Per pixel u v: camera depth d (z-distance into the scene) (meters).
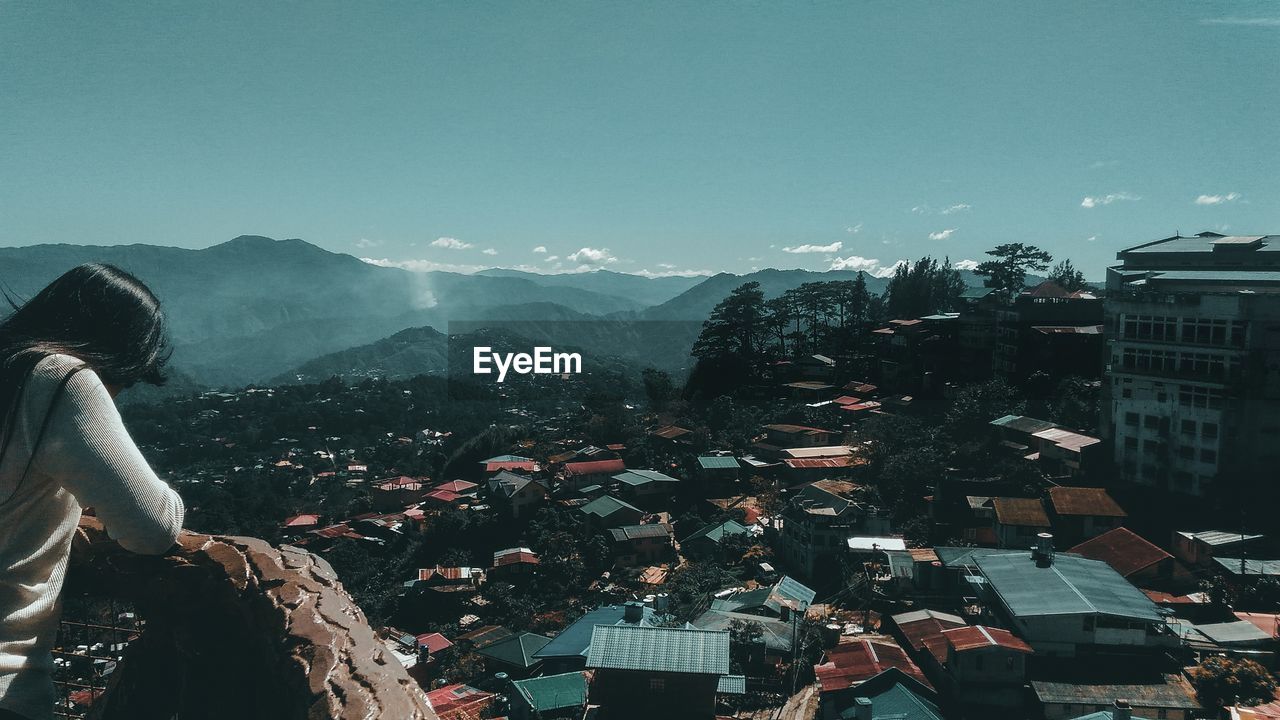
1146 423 39.22
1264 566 29.83
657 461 64.62
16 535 2.17
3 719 2.08
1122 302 40.53
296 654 2.42
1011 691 23.38
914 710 22.47
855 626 31.00
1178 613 28.48
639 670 23.17
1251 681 21.48
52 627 2.32
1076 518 36.88
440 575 47.31
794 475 53.28
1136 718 18.39
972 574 30.28
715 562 44.16
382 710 2.10
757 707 25.97
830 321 100.56
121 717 2.95
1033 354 57.38
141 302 2.54
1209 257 43.25
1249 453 35.59
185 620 2.88
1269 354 35.22
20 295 2.52
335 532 63.03
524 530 55.50
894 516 43.34
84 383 2.19
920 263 92.00
